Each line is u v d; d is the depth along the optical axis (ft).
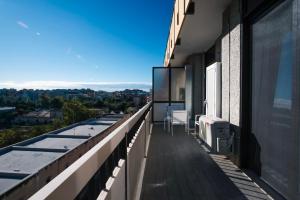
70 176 3.12
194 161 16.49
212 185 12.12
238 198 10.62
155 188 11.89
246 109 14.14
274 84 11.04
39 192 2.57
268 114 11.63
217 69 18.70
